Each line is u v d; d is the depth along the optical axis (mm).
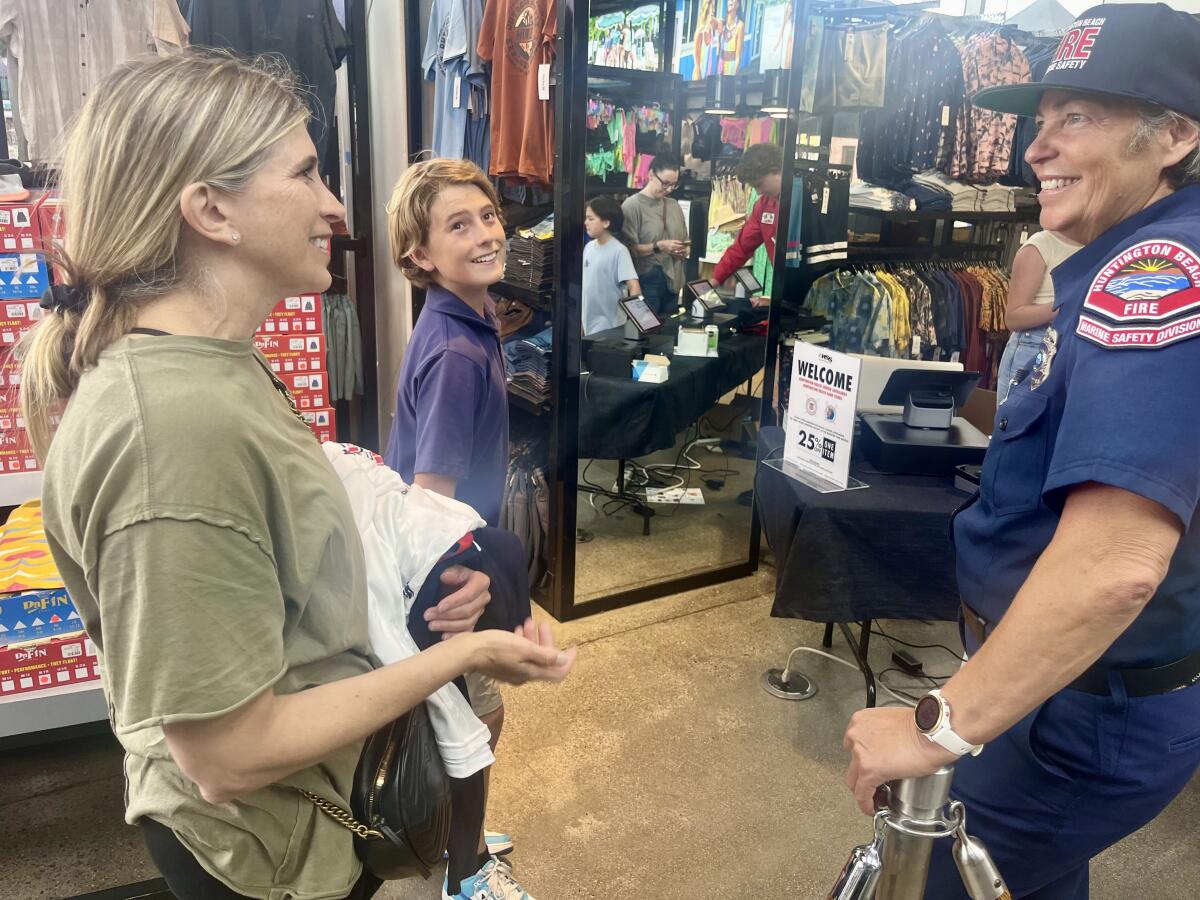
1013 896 1232
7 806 2129
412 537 1051
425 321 1826
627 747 2426
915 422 2471
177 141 766
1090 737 1071
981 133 4301
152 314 803
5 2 3256
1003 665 891
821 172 3709
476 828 1130
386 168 3941
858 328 4191
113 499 725
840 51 3527
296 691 890
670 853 2039
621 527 3529
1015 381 1139
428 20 3588
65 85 3400
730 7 2963
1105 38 945
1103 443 833
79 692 1753
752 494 3600
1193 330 820
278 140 817
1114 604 828
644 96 2943
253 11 3422
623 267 3121
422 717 1010
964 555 1179
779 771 2342
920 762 954
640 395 3301
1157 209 973
